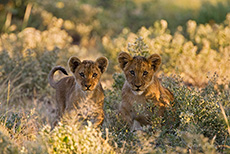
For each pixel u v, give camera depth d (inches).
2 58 564.4
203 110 357.1
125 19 1017.5
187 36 780.0
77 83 398.6
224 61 543.8
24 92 545.3
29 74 549.6
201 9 972.6
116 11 1058.1
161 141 331.3
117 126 382.0
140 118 379.2
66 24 899.4
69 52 671.8
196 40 662.5
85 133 305.1
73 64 406.9
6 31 814.5
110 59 644.7
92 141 300.0
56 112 457.7
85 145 292.5
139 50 450.0
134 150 311.1
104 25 960.3
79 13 965.8
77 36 935.0
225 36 637.3
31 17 912.3
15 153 275.3
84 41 888.9
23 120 393.7
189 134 309.4
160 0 1124.5
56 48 590.2
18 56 565.3
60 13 957.8
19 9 923.4
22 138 354.6
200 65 572.1
